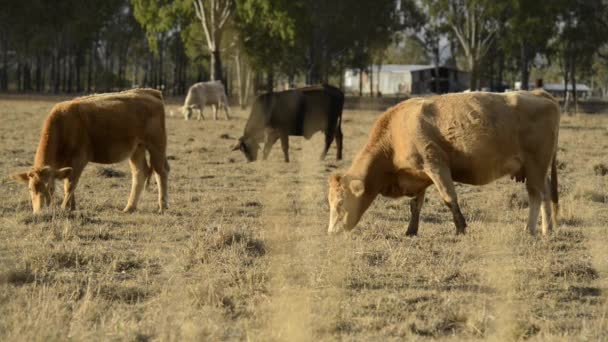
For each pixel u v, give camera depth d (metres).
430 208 17.06
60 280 10.58
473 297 9.80
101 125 16.14
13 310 9.01
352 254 12.10
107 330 8.52
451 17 87.00
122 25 115.19
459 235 13.76
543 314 9.26
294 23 63.97
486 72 113.31
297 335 8.12
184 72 119.12
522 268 11.05
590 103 94.75
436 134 13.94
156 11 65.88
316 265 11.01
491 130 13.88
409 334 8.53
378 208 16.91
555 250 12.71
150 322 8.78
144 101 16.77
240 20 61.12
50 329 8.20
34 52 110.62
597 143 32.44
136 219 15.27
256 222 15.09
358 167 14.16
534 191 14.31
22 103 68.50
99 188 19.73
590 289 10.30
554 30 91.62
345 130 39.44
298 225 14.35
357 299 9.77
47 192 15.33
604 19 94.06
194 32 67.44
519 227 14.60
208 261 11.62
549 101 14.43
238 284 10.38
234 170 23.84
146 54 122.88
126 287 10.18
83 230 13.95
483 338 8.47
